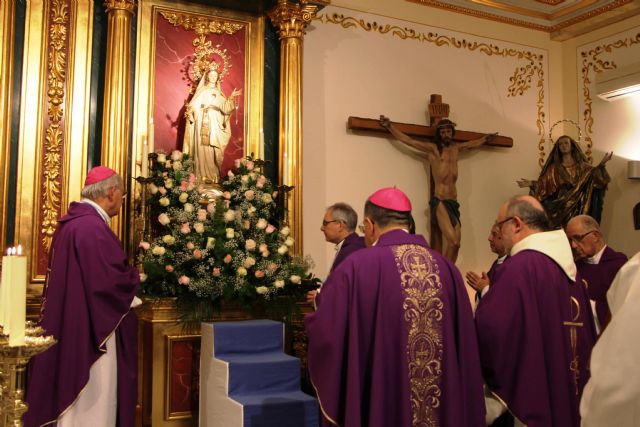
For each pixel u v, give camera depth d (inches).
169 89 209.0
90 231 140.0
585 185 251.9
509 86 283.3
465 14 275.7
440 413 98.8
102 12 202.2
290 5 217.5
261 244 184.4
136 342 148.6
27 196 186.4
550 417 106.0
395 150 253.3
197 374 170.9
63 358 135.5
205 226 179.5
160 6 210.1
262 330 155.6
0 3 183.2
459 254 263.4
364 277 99.5
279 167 214.8
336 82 244.2
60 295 138.3
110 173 150.0
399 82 257.4
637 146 262.7
